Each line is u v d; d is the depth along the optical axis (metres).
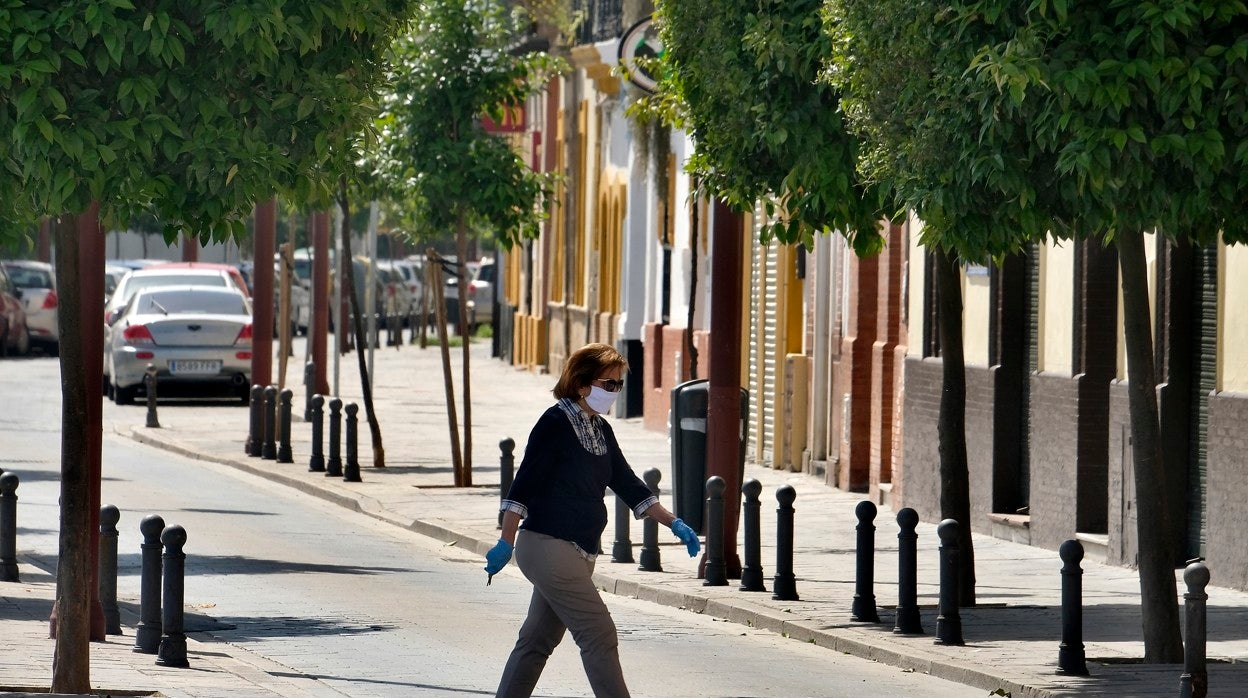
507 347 141.88
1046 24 27.02
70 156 23.52
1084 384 47.84
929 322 56.00
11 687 27.02
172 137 24.25
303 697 28.02
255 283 79.38
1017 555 48.28
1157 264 44.28
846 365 63.22
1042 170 28.20
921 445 55.78
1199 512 43.75
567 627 25.02
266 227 79.19
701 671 32.31
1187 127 26.59
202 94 24.28
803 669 32.88
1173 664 31.72
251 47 23.86
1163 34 26.31
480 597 40.75
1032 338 51.56
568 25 96.94
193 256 166.12
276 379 115.81
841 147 37.31
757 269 73.44
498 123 63.56
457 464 62.28
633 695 29.78
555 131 124.88
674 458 47.41
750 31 36.97
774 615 37.59
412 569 45.19
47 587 39.59
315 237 87.44
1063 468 48.59
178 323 97.50
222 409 96.56
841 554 47.28
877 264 62.56
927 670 32.53
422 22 61.78
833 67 33.09
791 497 39.78
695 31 38.84
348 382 117.56
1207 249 43.47
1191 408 44.03
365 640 34.53
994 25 28.19
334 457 65.25
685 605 40.47
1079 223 28.45
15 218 27.19
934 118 28.69
